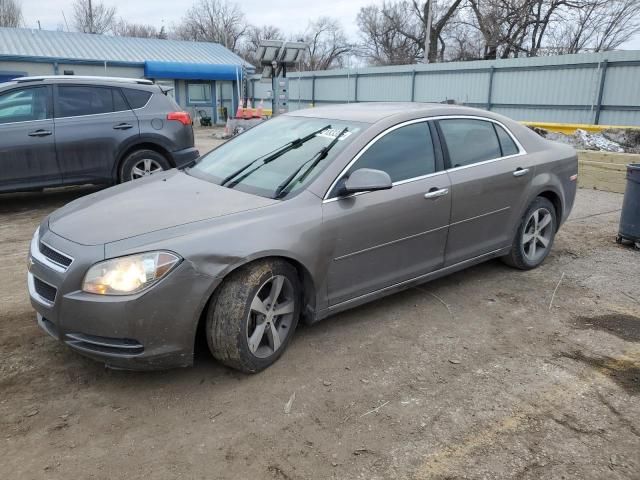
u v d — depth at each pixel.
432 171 4.28
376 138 3.99
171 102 8.44
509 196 4.86
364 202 3.79
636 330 4.13
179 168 4.63
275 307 3.50
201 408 3.10
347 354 3.71
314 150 3.98
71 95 7.58
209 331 3.27
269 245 3.29
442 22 39.84
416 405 3.15
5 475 2.56
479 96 22.83
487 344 3.90
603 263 5.65
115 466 2.64
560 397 3.25
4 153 7.09
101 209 3.58
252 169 4.03
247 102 27.33
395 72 26.02
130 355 3.03
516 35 34.59
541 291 4.88
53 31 28.78
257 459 2.70
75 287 3.03
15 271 5.24
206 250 3.10
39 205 8.16
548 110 20.58
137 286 2.96
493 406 3.16
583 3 33.84
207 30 60.97
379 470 2.63
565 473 2.62
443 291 4.84
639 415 3.08
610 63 18.48
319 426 2.95
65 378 3.37
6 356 3.60
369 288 3.97
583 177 9.87
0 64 24.27
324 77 29.83
